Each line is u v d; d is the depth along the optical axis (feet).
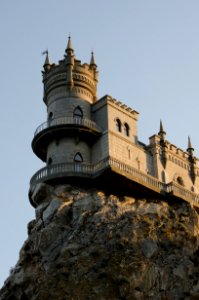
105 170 196.03
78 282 173.17
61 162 205.87
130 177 200.13
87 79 223.92
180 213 208.03
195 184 236.02
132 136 220.43
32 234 192.34
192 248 193.26
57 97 218.59
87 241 183.21
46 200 199.11
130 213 195.42
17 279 182.60
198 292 182.29
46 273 177.37
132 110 225.97
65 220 191.31
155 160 223.30
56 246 183.93
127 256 180.45
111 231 186.19
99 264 177.17
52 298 169.99
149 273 178.81
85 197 196.65
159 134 232.12
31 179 207.31
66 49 226.58
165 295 177.17
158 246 187.83
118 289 172.55
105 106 216.74
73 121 208.44
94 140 213.66
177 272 183.83
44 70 230.07
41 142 214.07
